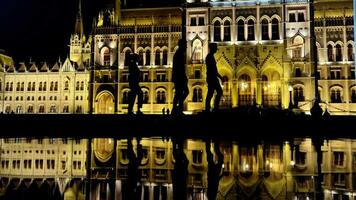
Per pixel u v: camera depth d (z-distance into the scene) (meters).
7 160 11.15
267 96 80.62
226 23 84.31
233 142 16.75
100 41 96.00
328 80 83.94
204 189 6.57
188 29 85.88
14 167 9.67
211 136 21.34
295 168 9.25
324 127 31.02
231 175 8.13
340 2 89.56
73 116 39.72
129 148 14.23
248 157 11.35
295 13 81.38
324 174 8.35
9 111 120.00
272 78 81.38
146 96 91.50
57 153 12.91
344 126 31.55
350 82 83.06
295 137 21.16
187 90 28.02
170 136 21.17
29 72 120.38
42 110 118.69
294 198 5.82
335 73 84.19
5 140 18.27
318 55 85.31
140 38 94.50
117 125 31.08
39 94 119.44
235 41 82.44
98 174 8.45
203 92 83.25
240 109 66.12
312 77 78.88
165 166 9.64
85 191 6.39
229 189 6.56
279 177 7.92
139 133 24.44
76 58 130.38
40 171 8.95
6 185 6.88
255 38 81.81
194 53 85.69
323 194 6.14
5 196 5.77
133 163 10.32
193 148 13.94
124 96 93.69
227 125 28.12
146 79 92.62
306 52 80.00
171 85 90.69
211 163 10.09
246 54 81.25
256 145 15.24
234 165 9.72
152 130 27.55
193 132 25.44
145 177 7.96
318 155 11.97
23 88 120.50
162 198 5.81
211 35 84.31
